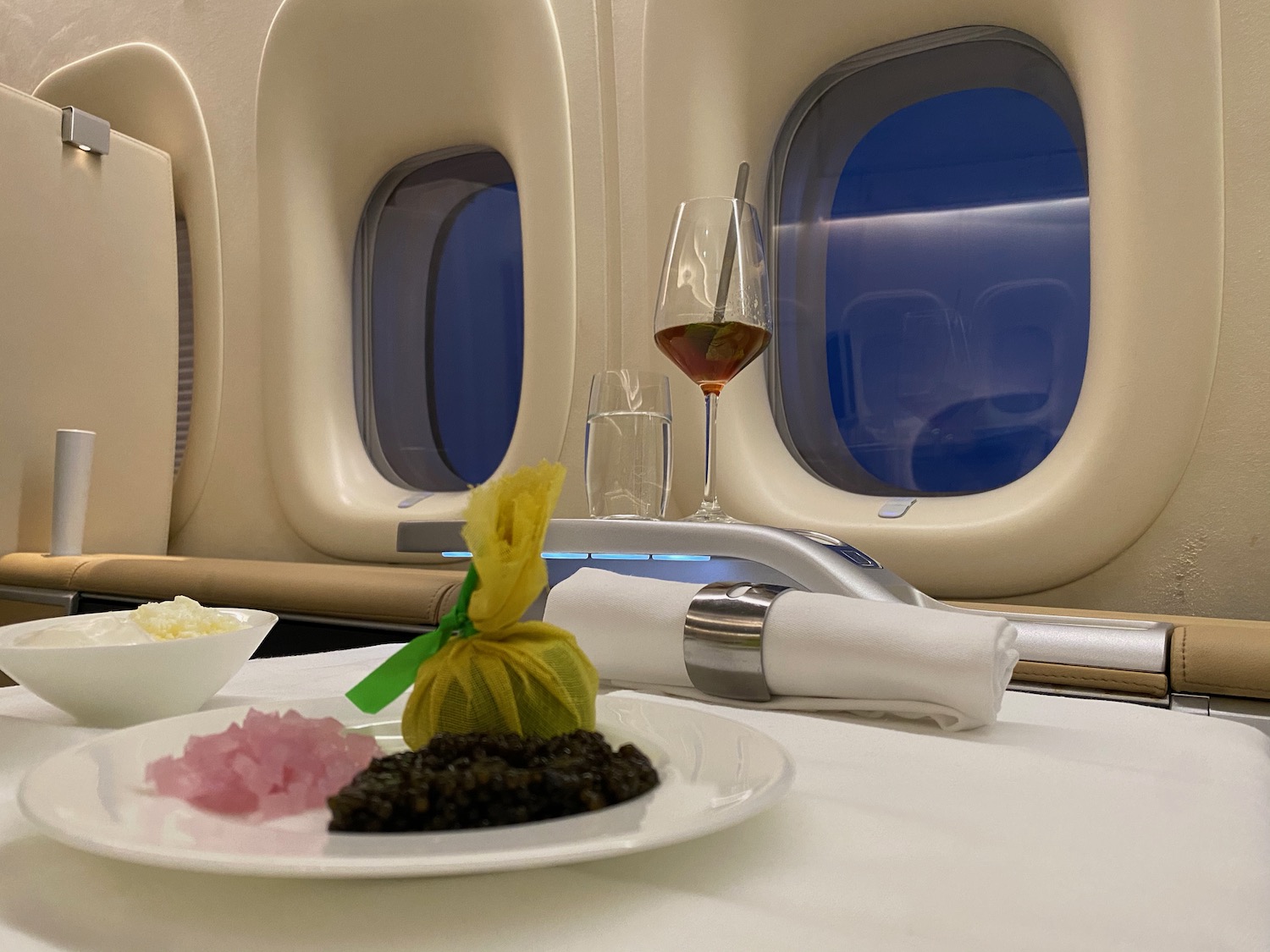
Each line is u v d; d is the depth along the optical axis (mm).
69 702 505
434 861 241
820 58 1598
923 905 278
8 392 2012
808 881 297
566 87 1827
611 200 1784
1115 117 1299
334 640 1510
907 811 370
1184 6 1261
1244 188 1277
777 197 1710
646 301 1717
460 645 397
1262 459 1259
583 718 400
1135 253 1284
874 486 1618
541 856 247
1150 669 807
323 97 2104
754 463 1576
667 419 978
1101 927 264
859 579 746
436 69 1937
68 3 2645
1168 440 1272
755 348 929
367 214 2238
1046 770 435
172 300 2336
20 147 2029
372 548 2006
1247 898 286
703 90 1612
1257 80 1275
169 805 303
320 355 2160
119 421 2211
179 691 515
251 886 288
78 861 308
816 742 487
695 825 273
